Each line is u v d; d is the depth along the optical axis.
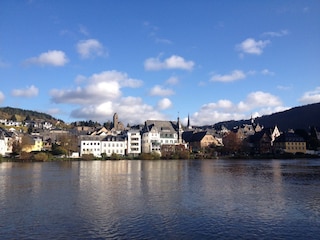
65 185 66.38
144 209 43.25
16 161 164.50
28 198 51.22
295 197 51.94
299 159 194.00
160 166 125.44
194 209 43.22
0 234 32.69
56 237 31.78
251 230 34.00
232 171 100.31
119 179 77.31
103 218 38.56
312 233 33.03
